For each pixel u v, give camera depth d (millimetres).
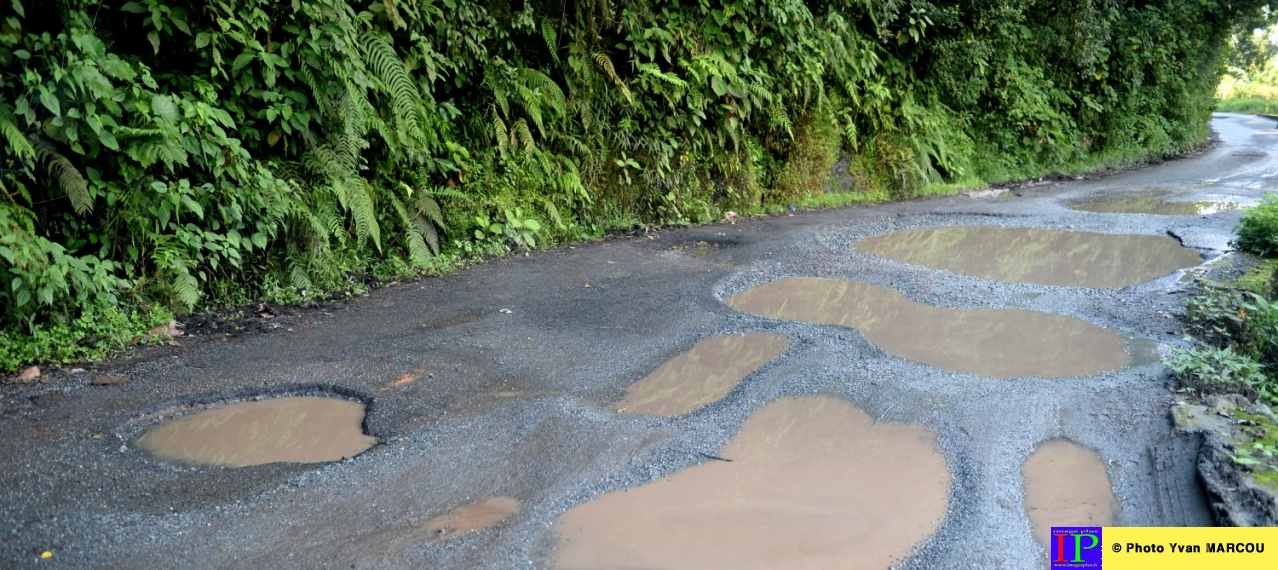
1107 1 18312
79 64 5477
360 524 3572
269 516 3623
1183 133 21359
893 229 10992
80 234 6082
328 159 7254
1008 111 16344
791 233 10398
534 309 6828
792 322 6512
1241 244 9195
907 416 4707
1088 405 4852
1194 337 6176
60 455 4121
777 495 3840
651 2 10555
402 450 4246
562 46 9875
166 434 4484
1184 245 9734
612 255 9031
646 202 10797
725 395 5012
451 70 8875
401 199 8258
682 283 7734
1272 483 3619
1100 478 4035
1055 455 4277
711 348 5895
